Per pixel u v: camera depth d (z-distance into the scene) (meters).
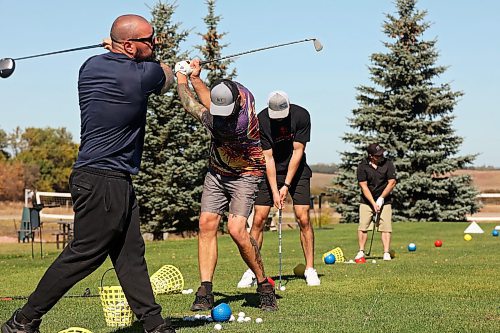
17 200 55.91
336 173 34.44
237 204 6.43
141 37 4.91
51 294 4.79
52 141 61.62
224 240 19.34
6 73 5.13
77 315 6.53
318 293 7.76
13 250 19.00
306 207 8.65
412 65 34.09
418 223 25.64
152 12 26.44
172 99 25.97
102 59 4.86
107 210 4.72
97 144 4.75
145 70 4.85
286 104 8.09
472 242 16.86
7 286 9.31
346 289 8.09
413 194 34.12
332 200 37.69
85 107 4.80
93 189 4.71
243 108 6.16
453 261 11.59
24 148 62.22
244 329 5.58
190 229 26.95
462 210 33.25
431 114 34.81
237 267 11.30
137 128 4.87
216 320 6.00
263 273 6.58
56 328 5.86
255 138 6.32
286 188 8.38
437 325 5.69
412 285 8.30
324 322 5.87
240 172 6.43
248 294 7.84
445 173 34.28
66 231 21.47
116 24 4.93
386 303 6.91
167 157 26.03
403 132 34.25
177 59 26.00
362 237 12.70
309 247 8.69
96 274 10.65
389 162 12.58
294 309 6.62
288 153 8.52
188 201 26.05
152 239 26.12
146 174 26.00
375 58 34.69
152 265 11.95
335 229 23.77
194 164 25.80
